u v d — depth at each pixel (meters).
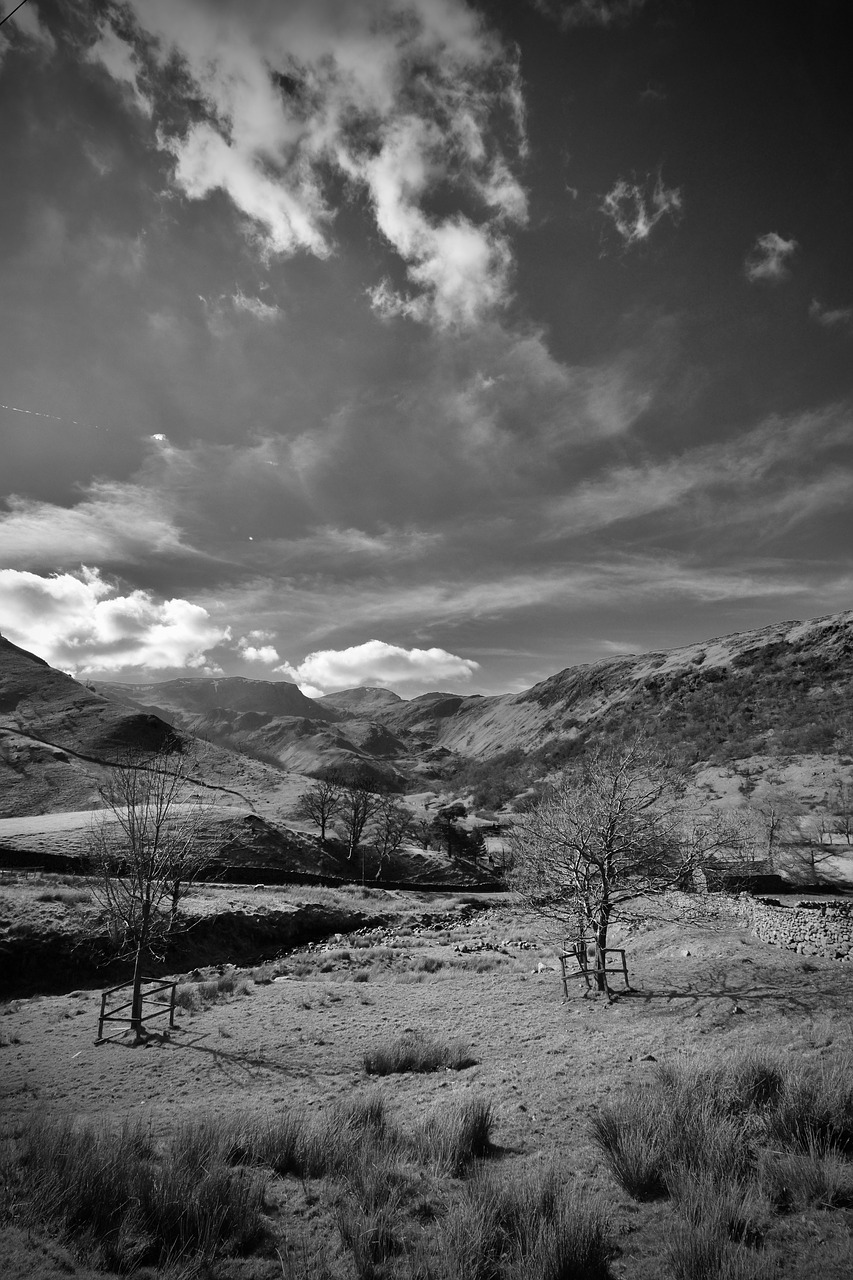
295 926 37.81
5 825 52.00
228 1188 5.90
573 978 19.84
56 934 26.88
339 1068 12.69
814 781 93.06
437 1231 5.33
